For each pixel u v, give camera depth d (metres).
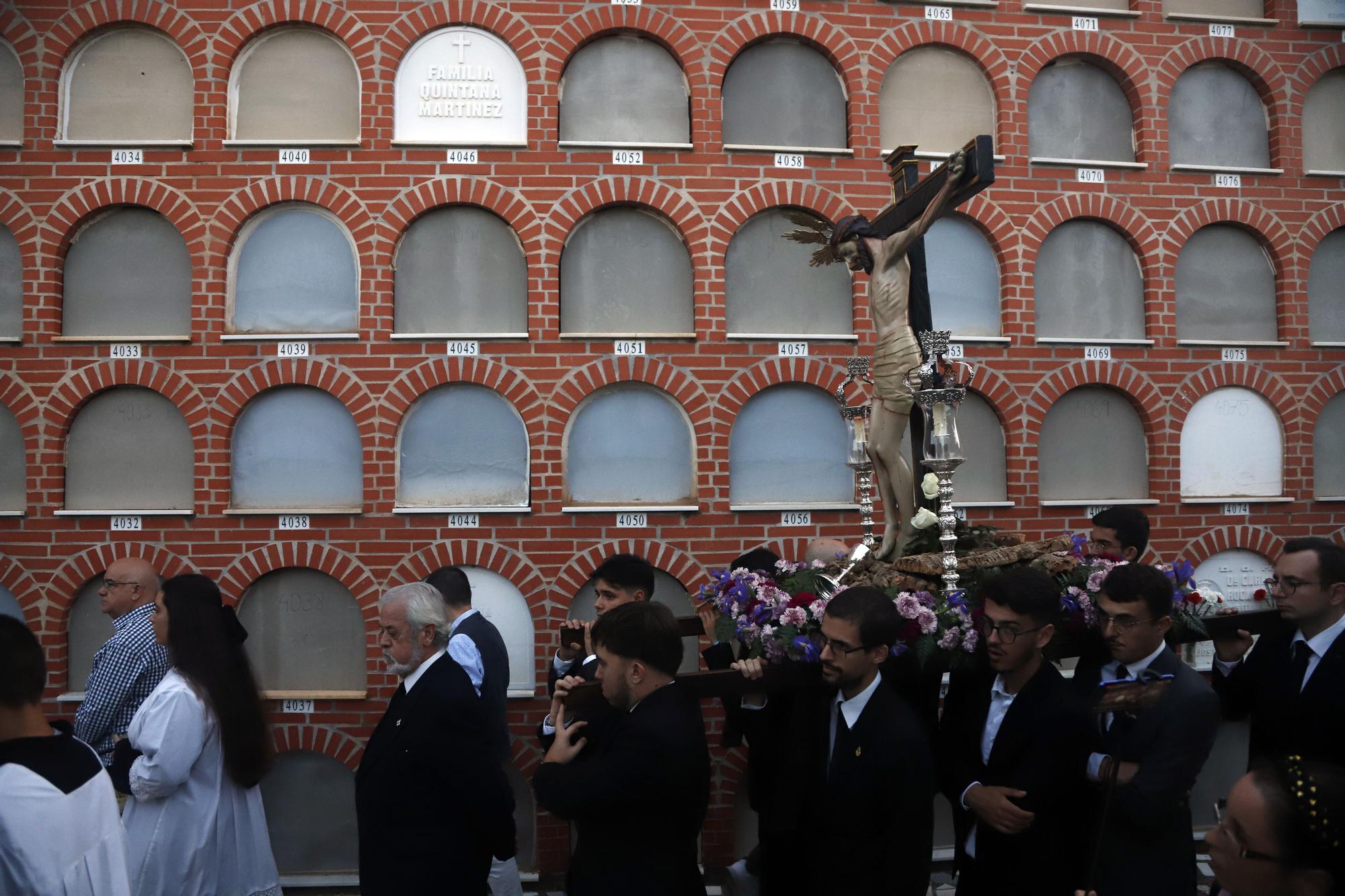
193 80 6.68
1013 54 7.17
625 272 6.90
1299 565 3.60
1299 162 7.32
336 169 6.66
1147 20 7.27
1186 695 3.29
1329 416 7.30
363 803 3.82
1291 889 1.85
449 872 3.73
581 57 6.95
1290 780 1.89
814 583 4.28
